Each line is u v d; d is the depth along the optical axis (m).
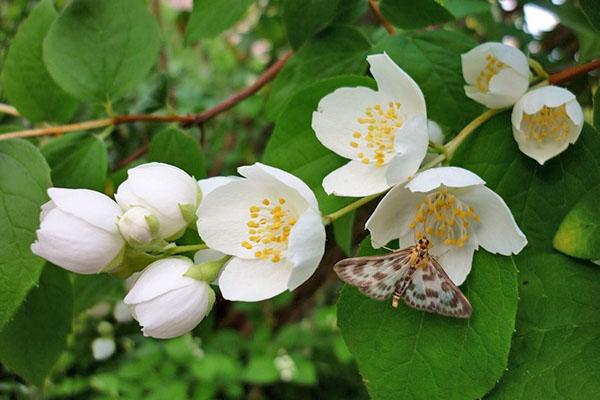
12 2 0.40
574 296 0.20
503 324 0.19
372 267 0.19
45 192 0.22
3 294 0.21
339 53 0.26
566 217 0.21
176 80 0.67
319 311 0.61
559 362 0.20
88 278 0.30
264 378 0.59
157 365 0.59
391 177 0.19
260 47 0.63
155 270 0.20
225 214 0.21
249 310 0.64
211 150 0.45
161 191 0.20
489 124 0.22
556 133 0.21
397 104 0.22
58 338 0.26
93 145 0.26
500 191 0.21
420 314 0.20
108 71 0.26
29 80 0.27
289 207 0.21
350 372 0.65
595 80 0.31
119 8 0.25
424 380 0.20
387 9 0.26
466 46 0.24
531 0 0.31
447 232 0.20
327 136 0.22
